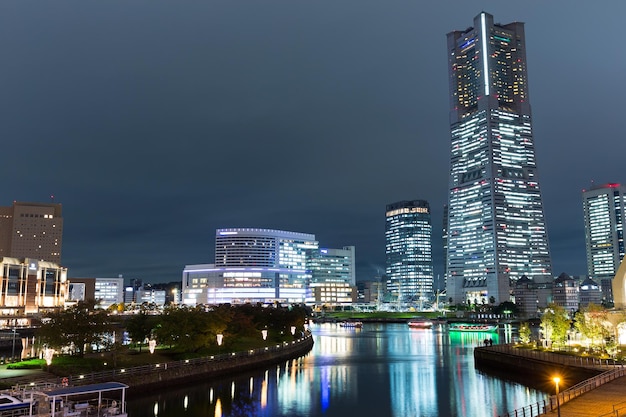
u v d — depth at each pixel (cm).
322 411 8350
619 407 5984
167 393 9375
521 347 13012
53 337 10188
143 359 10831
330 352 17125
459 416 7894
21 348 16400
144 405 8488
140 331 12575
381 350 17800
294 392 9831
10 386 7962
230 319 14362
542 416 5653
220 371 11244
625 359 10344
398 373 12188
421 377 11556
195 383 10362
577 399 6506
